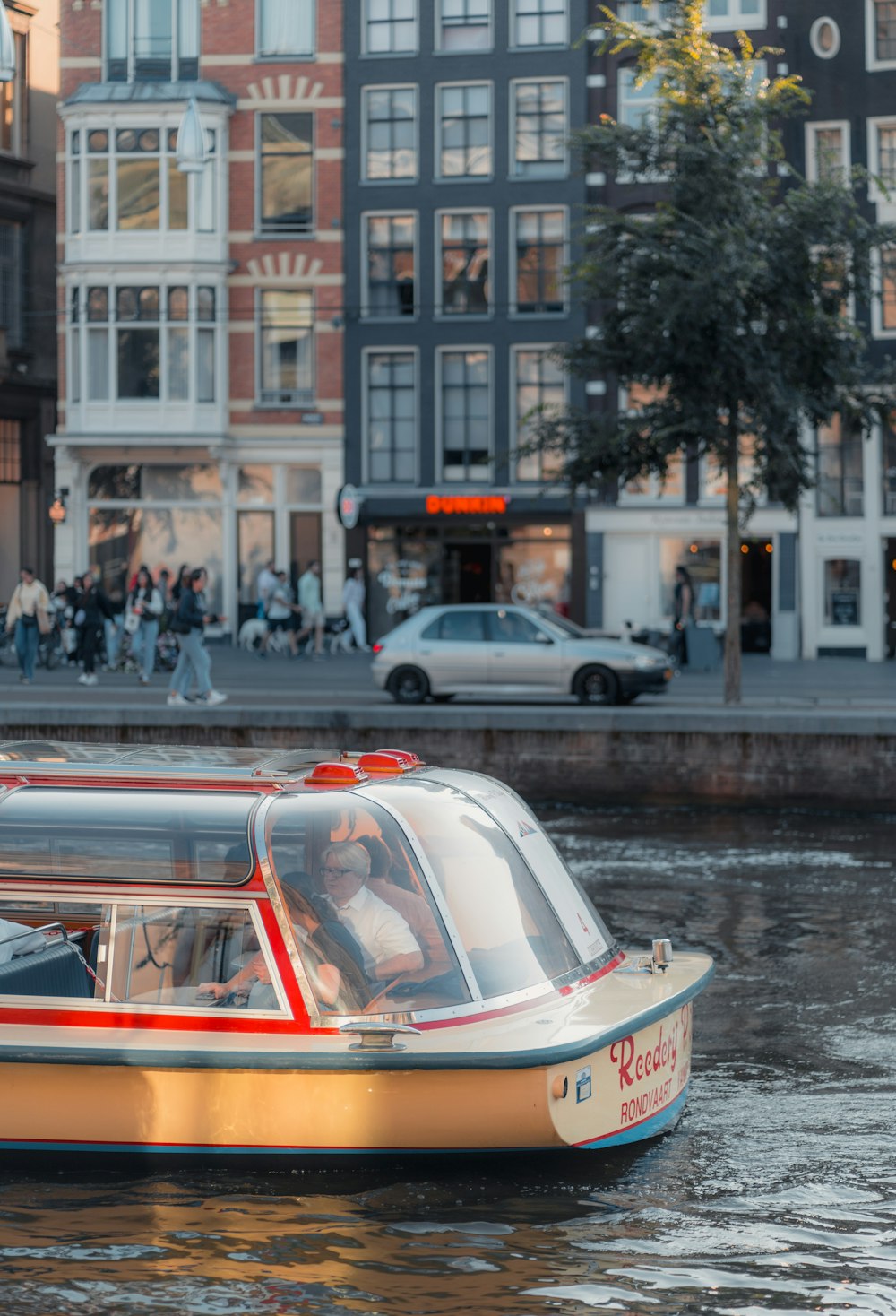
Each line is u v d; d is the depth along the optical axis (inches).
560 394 1755.7
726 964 491.5
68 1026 288.5
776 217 995.9
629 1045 292.8
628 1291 239.6
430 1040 278.2
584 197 1737.2
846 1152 305.3
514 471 1753.2
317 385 1787.6
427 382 1770.4
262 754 340.2
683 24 1000.2
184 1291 238.2
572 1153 280.8
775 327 1007.0
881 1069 371.6
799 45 1702.8
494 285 1759.4
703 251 957.8
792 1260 251.4
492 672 1099.9
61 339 1802.4
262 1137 278.1
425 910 294.4
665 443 1008.9
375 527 1779.0
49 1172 284.2
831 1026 414.6
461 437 1772.9
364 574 1782.7
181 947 291.9
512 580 1754.4
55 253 1873.8
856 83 1691.7
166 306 1779.0
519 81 1747.0
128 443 1771.7
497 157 1753.2
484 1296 236.8
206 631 1784.0
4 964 291.7
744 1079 362.3
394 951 290.0
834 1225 266.2
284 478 1795.0
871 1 1683.1
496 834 316.2
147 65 1803.6
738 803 861.2
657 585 1722.4
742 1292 239.6
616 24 1010.1
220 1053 276.1
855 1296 238.7
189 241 1777.8
